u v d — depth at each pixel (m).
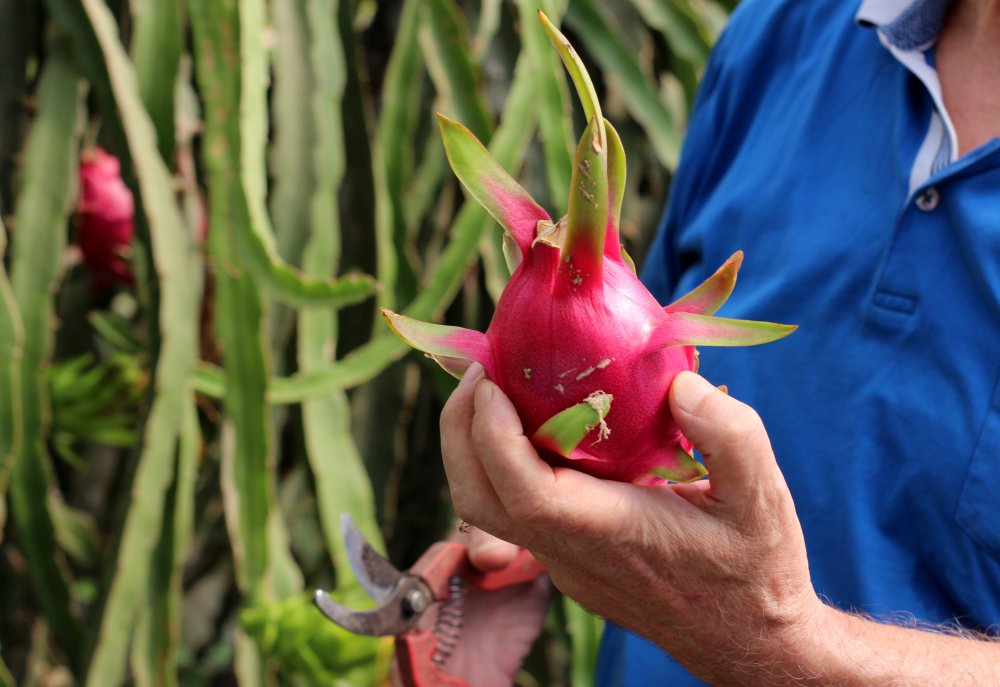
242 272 1.14
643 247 1.55
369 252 1.34
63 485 1.59
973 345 0.79
